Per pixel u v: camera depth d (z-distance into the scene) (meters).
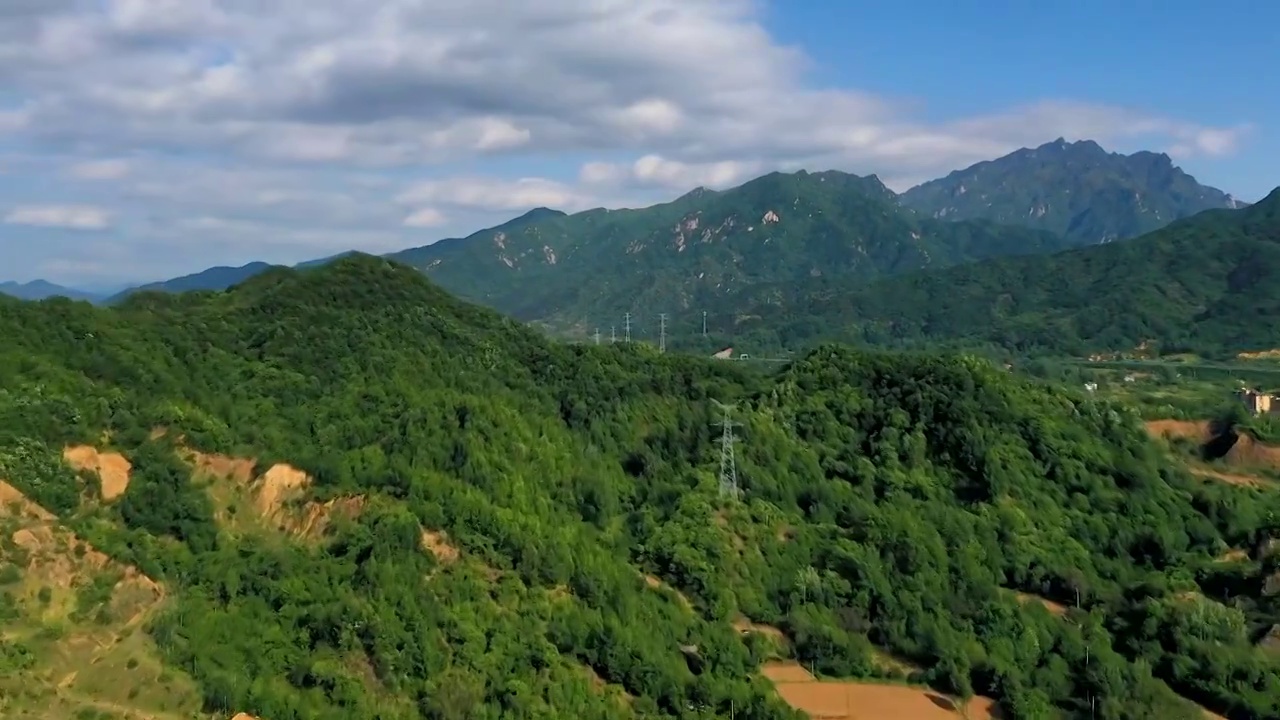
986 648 122.44
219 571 103.94
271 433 123.69
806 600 128.12
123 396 118.44
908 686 119.25
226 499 115.69
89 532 101.62
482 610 104.94
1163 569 140.12
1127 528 144.38
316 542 111.62
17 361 116.25
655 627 114.69
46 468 104.19
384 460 122.69
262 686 91.69
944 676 118.88
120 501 108.44
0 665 84.88
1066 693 118.25
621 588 116.88
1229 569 137.75
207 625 96.88
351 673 94.38
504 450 134.88
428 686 95.00
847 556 133.38
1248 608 130.88
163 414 118.12
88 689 87.88
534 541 116.19
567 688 100.62
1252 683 116.56
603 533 133.00
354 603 99.75
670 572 128.00
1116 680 116.62
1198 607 125.31
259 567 104.69
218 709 89.38
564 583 114.56
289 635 97.88
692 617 119.62
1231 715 114.38
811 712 112.94
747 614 126.31
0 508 98.19
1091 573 136.62
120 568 99.69
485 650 100.88
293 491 117.94
